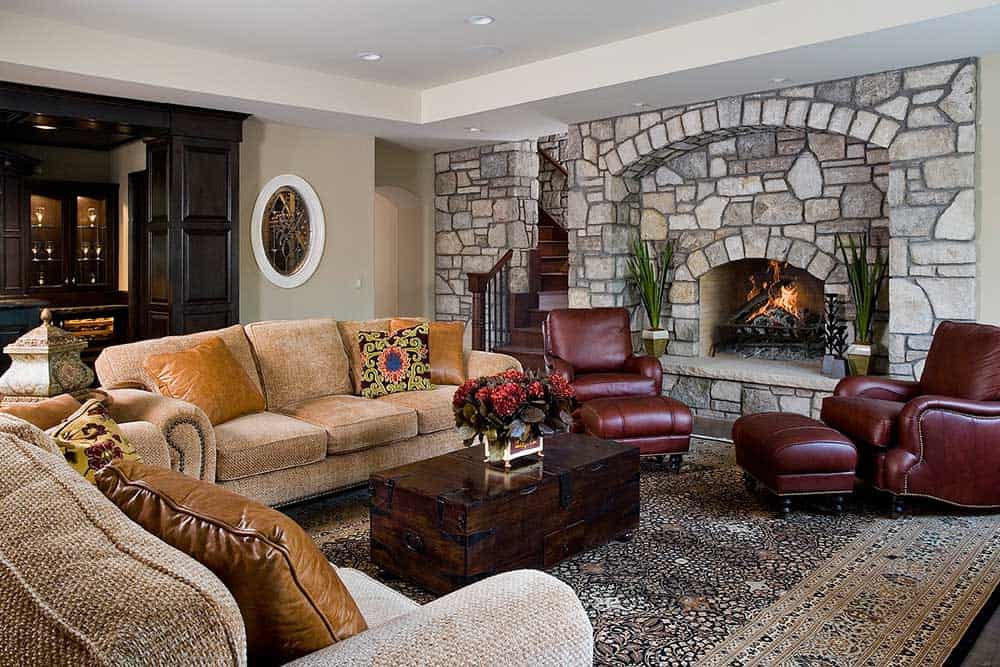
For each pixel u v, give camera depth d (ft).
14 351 9.76
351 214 25.80
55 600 3.01
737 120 20.01
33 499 3.62
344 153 25.52
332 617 4.31
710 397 21.36
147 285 22.18
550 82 19.97
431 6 15.48
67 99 18.52
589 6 15.62
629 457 12.10
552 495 10.73
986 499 13.34
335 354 16.03
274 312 23.85
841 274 20.07
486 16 16.19
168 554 3.56
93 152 25.81
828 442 13.12
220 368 13.28
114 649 2.86
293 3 15.21
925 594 10.23
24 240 23.32
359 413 14.08
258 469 12.32
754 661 8.51
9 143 24.16
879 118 17.60
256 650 4.19
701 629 9.27
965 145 16.40
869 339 18.62
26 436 4.74
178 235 20.66
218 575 4.05
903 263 17.38
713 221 22.47
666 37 17.47
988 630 9.19
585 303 23.85
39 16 16.02
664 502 14.19
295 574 4.06
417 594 10.39
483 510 9.73
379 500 10.64
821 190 20.31
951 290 16.76
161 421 10.53
